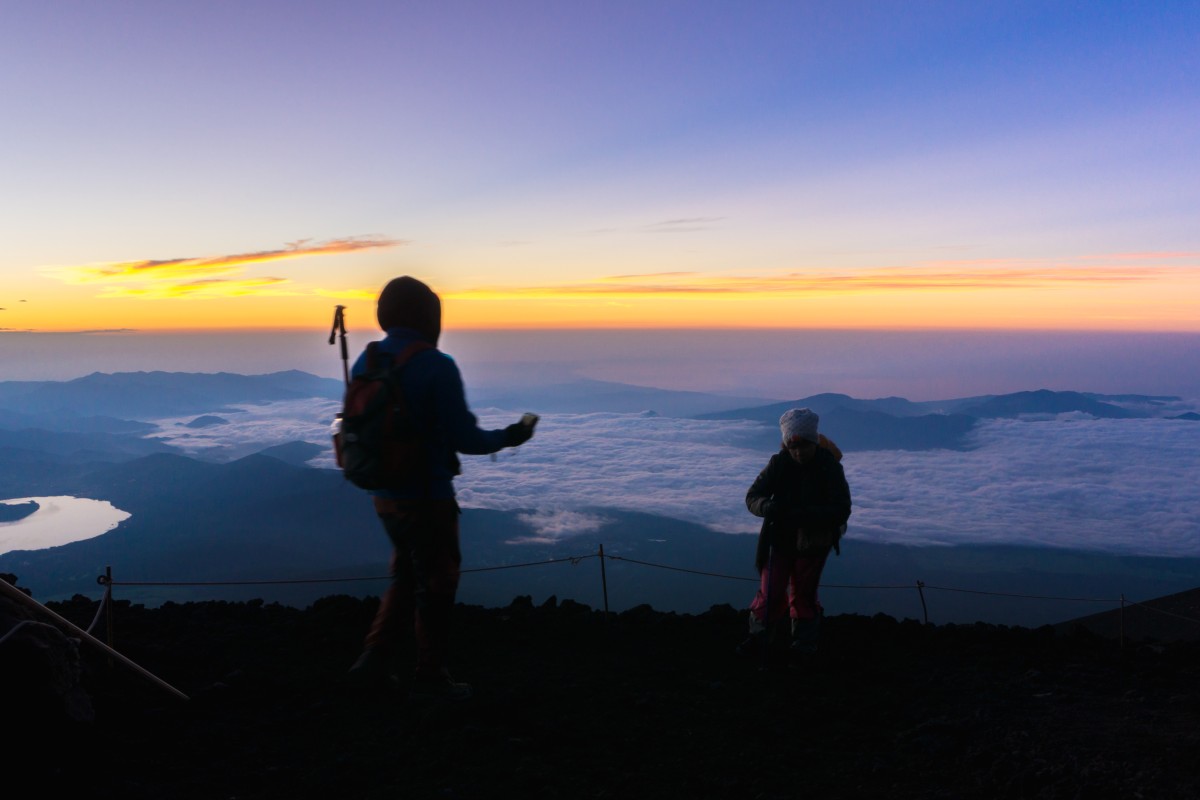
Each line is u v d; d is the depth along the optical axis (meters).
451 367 3.62
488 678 4.88
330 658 4.98
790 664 5.57
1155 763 3.75
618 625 6.38
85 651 4.40
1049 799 3.35
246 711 4.01
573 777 3.46
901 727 4.44
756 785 3.51
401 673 4.72
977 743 4.13
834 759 3.89
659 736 4.07
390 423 3.47
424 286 3.84
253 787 3.18
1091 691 5.21
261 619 5.91
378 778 3.32
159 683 3.95
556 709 4.37
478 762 3.52
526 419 3.78
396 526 3.77
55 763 3.16
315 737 3.73
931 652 6.10
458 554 3.94
